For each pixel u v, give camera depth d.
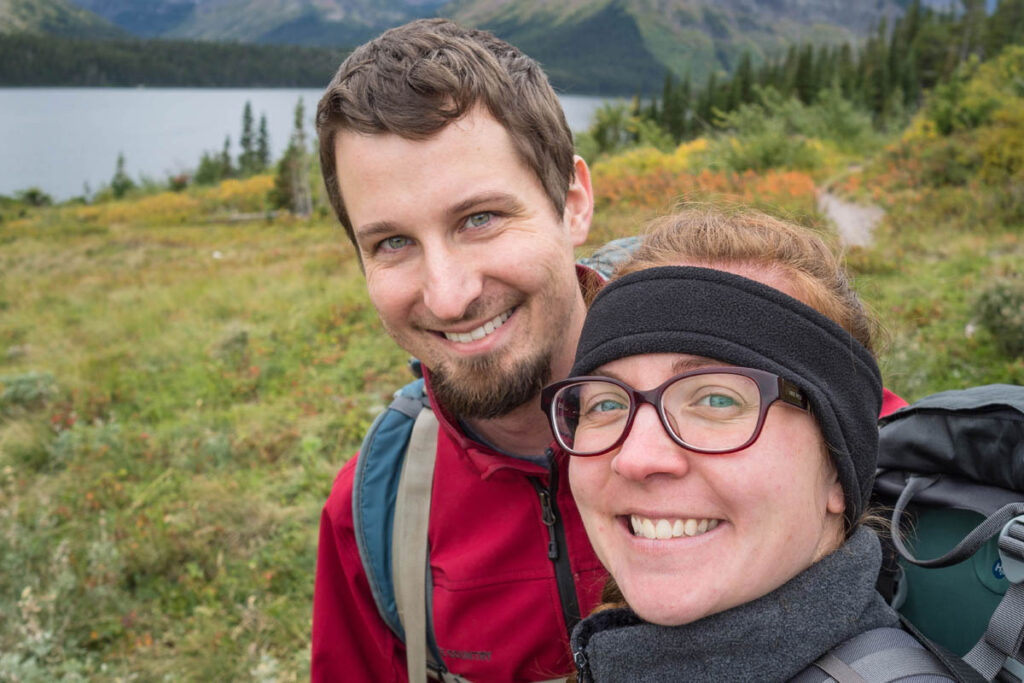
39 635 1.68
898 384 2.28
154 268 8.58
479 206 0.55
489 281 0.57
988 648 0.44
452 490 0.66
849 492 0.44
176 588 2.01
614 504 0.45
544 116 0.57
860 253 4.47
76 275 8.24
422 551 0.67
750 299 0.43
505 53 0.58
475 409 0.60
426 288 0.57
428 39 0.56
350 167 0.56
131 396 3.57
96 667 1.74
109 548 2.08
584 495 0.47
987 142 7.13
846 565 0.43
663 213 0.62
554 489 0.62
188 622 1.87
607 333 0.46
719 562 0.42
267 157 36.25
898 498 0.53
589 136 17.00
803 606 0.42
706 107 26.12
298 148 17.17
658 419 0.43
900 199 6.88
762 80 28.48
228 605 1.94
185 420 3.14
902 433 0.54
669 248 0.50
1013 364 2.65
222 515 2.30
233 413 3.15
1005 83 9.52
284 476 2.57
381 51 0.56
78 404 3.38
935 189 7.12
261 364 3.71
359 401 3.10
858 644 0.41
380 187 0.55
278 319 4.58
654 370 0.44
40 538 2.18
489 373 0.59
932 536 0.53
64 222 18.58
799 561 0.43
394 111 0.53
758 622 0.42
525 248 0.56
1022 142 6.88
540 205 0.58
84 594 1.94
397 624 0.70
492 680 0.66
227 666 1.71
